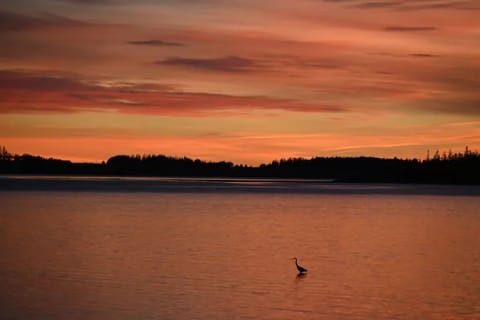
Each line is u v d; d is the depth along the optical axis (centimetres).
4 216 8200
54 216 8275
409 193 18362
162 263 4403
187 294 3456
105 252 4900
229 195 15500
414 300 3406
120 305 3206
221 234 6306
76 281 3756
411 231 6900
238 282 3781
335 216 8944
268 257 4753
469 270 4297
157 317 3017
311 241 5816
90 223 7331
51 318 2984
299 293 3528
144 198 13338
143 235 6125
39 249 5031
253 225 7325
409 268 4362
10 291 3484
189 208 10225
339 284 3778
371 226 7438
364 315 3114
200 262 4472
